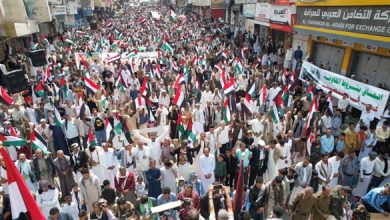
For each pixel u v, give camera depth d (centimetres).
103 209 607
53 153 981
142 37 3331
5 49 2156
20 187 489
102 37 3156
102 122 1046
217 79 1579
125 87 1480
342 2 1356
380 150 816
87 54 2112
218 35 3472
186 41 2862
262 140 902
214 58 2067
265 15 2411
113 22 5494
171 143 917
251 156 838
